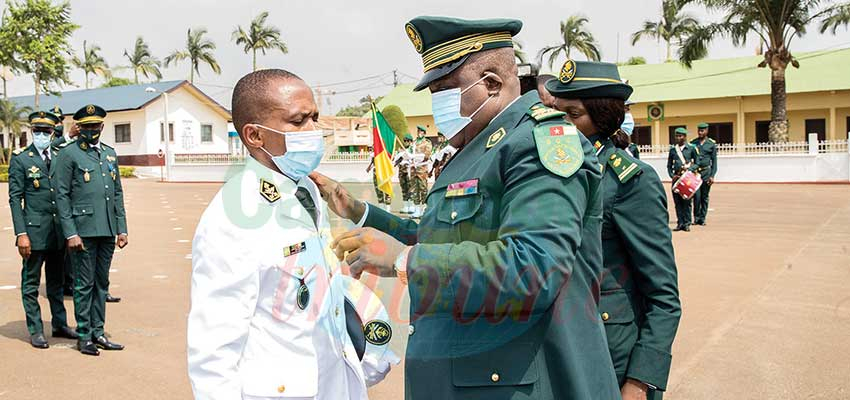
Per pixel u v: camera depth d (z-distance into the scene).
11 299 7.04
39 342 5.29
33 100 44.03
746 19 24.72
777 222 12.76
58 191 4.95
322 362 1.94
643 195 2.26
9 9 35.56
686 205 11.98
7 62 35.78
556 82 2.45
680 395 4.18
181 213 16.00
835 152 23.53
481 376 1.67
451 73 1.81
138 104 38.12
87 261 5.08
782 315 5.96
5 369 4.74
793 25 24.44
